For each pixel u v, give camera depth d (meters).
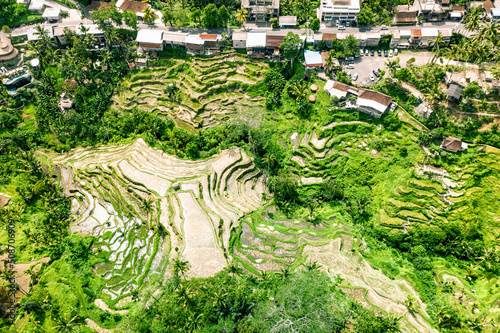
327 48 126.06
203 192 106.19
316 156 114.81
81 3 141.75
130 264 97.12
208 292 83.50
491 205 102.25
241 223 101.56
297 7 134.00
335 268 93.12
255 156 118.19
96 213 107.56
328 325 77.56
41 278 92.31
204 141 120.12
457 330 83.94
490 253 94.00
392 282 92.06
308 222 104.44
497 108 107.19
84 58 128.38
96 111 127.31
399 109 114.50
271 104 124.75
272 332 74.75
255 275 90.81
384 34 123.62
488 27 107.69
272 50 128.12
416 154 110.50
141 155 116.50
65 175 116.06
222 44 130.25
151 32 129.62
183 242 94.94
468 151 107.50
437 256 100.19
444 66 115.25
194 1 137.38
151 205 102.50
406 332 82.31
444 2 125.31
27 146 121.44
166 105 129.25
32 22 138.12
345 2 128.38
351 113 116.31
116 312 89.31
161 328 82.25
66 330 83.38
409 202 105.12
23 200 108.06
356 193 109.88
